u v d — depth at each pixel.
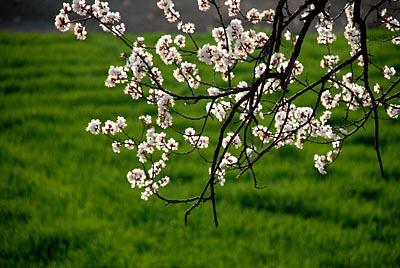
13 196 10.81
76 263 8.88
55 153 12.51
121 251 9.20
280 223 9.94
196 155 12.30
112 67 5.04
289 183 11.15
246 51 4.93
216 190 10.98
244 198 10.80
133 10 22.81
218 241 9.43
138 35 19.97
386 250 9.09
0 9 23.11
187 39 18.89
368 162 11.94
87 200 10.70
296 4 11.43
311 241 9.38
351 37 5.93
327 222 9.96
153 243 9.43
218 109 5.74
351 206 10.36
